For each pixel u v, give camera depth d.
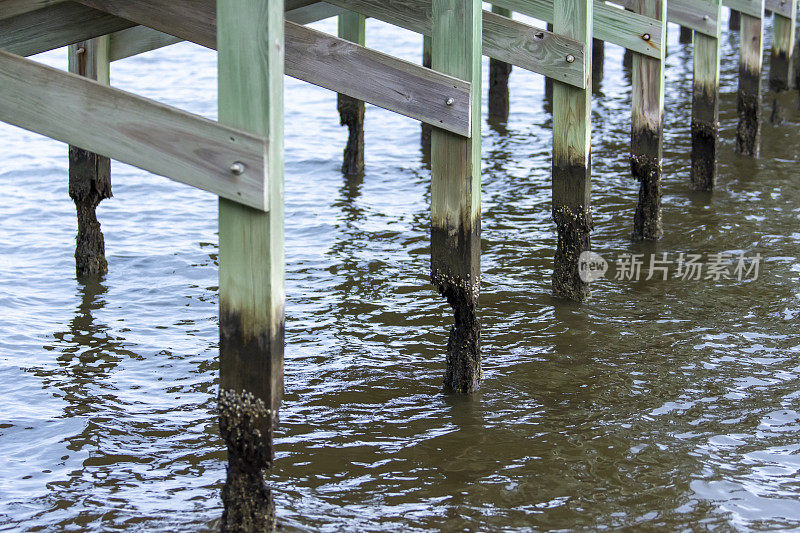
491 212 18.75
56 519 9.46
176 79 27.39
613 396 12.00
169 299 14.96
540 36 13.69
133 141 8.07
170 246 16.97
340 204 19.16
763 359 12.95
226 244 8.12
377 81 11.11
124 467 10.44
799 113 25.11
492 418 11.49
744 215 18.31
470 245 11.43
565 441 10.96
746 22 21.02
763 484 10.10
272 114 7.77
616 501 9.80
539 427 11.28
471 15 10.71
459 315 11.88
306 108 25.62
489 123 24.70
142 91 26.08
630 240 17.33
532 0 13.94
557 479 10.20
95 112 8.10
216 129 7.80
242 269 8.12
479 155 11.42
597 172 20.91
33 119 8.29
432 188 11.41
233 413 8.42
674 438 11.02
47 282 15.36
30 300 14.68
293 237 17.50
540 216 18.53
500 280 15.70
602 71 28.20
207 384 12.36
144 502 9.77
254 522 8.79
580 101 14.01
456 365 12.11
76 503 9.74
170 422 11.39
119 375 12.52
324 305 14.77
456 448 10.82
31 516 9.50
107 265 16.05
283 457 10.60
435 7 10.87
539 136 23.62
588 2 13.45
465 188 11.22
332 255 16.70
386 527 9.32
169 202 19.12
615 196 19.47
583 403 11.85
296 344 13.48
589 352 13.20
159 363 12.88
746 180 20.25
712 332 13.77
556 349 13.30
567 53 13.65
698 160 19.50
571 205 14.52
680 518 9.50
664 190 19.73
